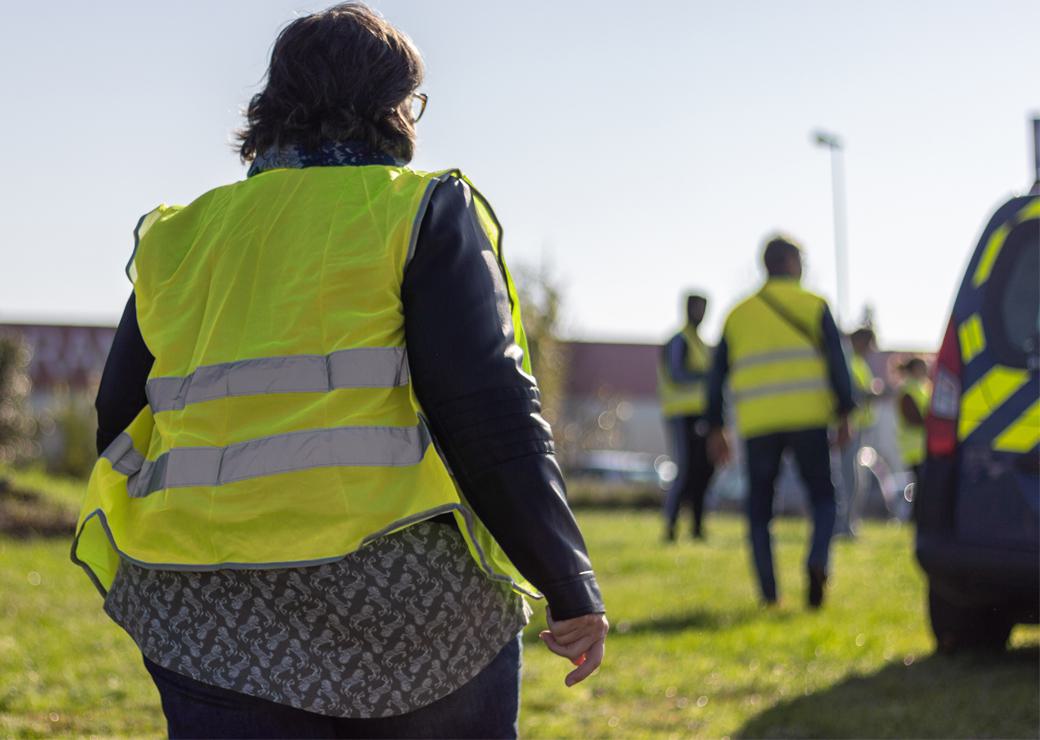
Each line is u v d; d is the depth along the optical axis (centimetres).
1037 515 600
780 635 761
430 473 235
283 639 232
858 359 1614
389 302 238
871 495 2827
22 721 551
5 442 1825
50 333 3588
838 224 3192
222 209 256
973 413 629
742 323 903
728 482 3112
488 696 245
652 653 714
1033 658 673
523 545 232
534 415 237
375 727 240
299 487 231
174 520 238
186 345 249
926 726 543
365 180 248
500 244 254
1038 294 621
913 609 878
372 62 260
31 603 842
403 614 233
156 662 237
